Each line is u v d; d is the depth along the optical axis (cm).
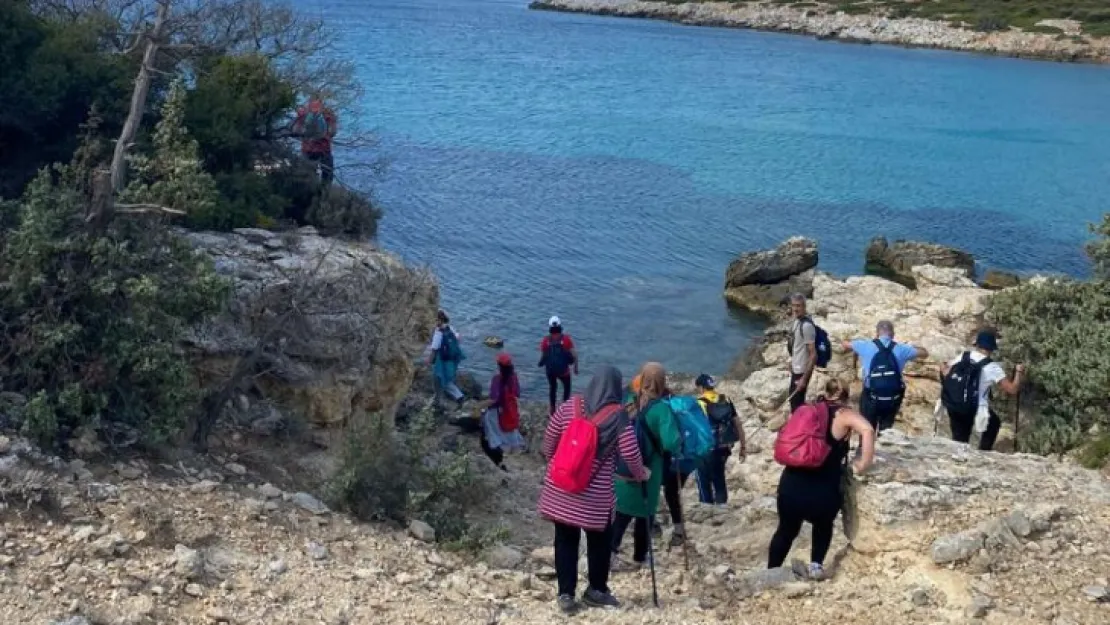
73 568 716
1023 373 1420
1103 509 954
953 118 5956
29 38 1639
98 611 679
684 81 7081
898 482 973
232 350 1216
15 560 712
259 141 2022
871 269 3100
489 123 4988
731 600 860
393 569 848
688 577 951
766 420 1719
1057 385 1474
